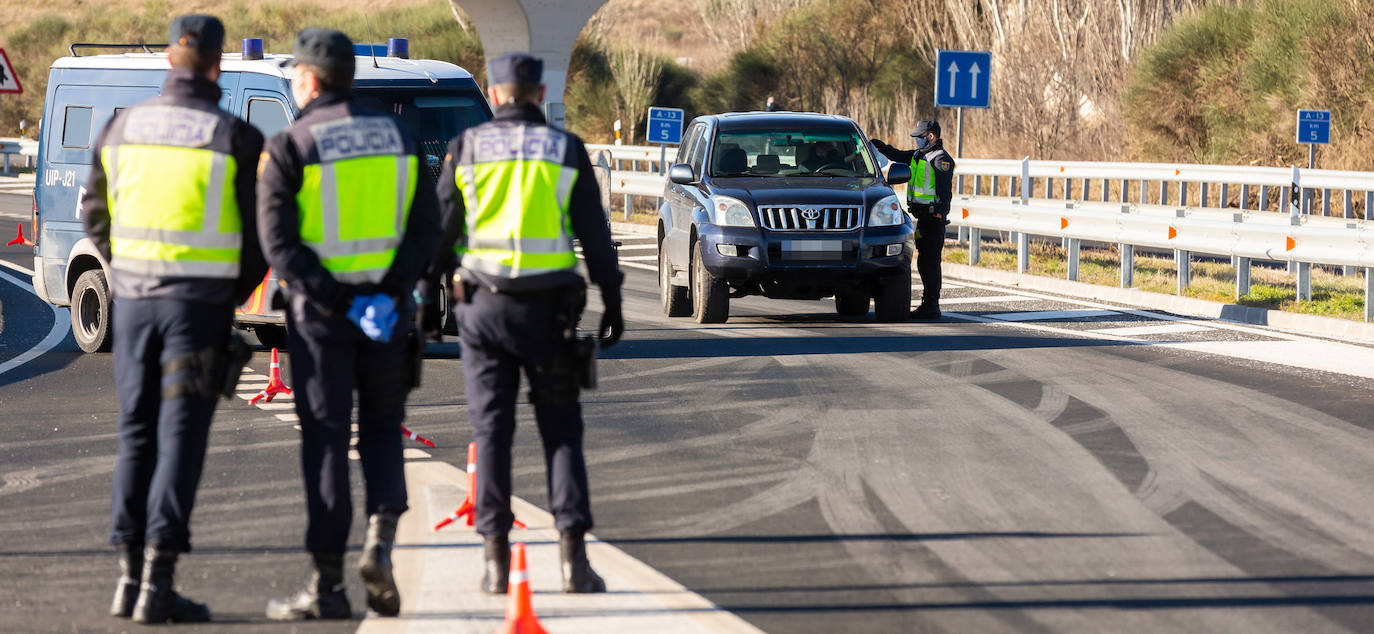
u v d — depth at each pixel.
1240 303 46.66
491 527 17.64
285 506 22.52
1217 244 47.44
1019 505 22.36
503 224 16.91
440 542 20.27
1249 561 19.31
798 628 16.55
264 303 37.03
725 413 30.22
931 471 24.69
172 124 16.61
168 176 16.47
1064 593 17.92
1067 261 57.84
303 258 16.06
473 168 17.00
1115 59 101.31
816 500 22.77
